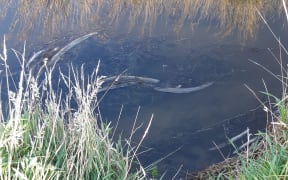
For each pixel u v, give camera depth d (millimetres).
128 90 5074
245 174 2967
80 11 6605
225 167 3814
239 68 5453
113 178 3232
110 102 4898
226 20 6434
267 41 5934
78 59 5543
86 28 6184
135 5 6754
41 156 2938
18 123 3098
